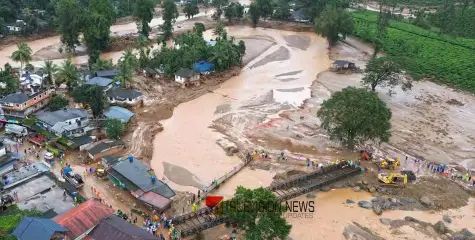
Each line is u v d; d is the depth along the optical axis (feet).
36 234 190.08
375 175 290.35
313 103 412.98
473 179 291.99
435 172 302.04
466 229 242.58
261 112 389.80
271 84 466.70
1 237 187.83
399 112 402.52
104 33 523.70
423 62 530.68
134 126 342.85
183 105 400.47
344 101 299.99
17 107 324.80
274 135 344.28
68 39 513.45
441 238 234.38
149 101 395.14
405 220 247.50
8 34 561.84
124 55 463.83
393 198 267.18
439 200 268.41
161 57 457.68
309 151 321.73
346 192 273.95
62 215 209.46
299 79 485.56
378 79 425.69
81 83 380.58
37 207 227.20
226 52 480.23
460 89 469.98
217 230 229.25
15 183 245.24
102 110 341.00
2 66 470.80
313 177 278.05
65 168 273.33
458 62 528.22
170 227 225.15
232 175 286.46
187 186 273.95
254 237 197.67
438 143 347.36
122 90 382.22
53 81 391.86
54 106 342.03
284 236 204.74
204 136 341.21
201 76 457.68
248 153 313.53
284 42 637.30
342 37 646.33
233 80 474.49
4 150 267.80
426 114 402.11
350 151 322.34
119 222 208.74
